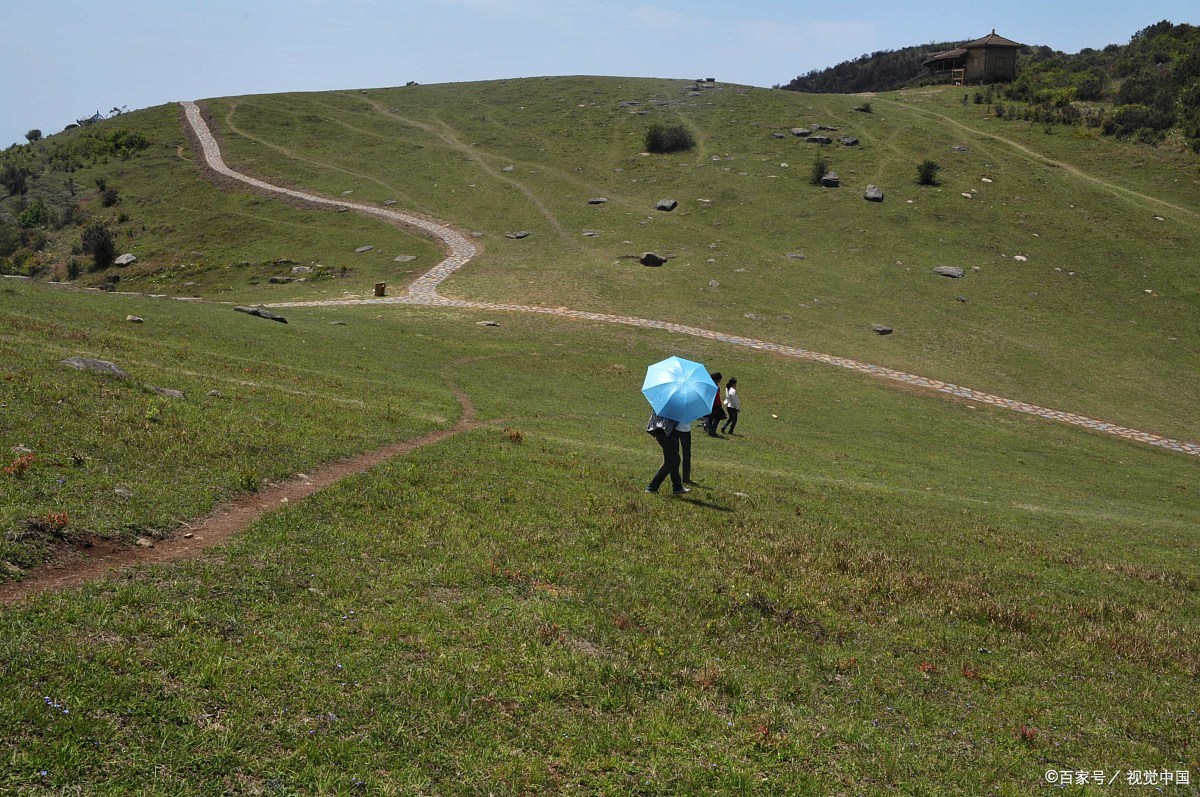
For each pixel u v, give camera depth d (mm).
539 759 8625
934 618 15172
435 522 15891
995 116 128125
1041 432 48625
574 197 100062
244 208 98312
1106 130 119938
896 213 93000
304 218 94812
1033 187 100688
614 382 48000
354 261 81938
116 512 12969
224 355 31891
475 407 33344
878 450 39656
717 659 11898
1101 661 14070
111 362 22859
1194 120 118312
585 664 10844
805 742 9875
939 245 85812
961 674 12727
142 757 7434
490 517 16875
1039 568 20266
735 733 9859
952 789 9305
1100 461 44125
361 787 7645
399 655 10305
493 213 96000
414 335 52250
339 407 25781
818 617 14320
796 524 20828
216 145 119938
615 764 8727
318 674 9422
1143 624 16297
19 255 91188
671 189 101625
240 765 7617
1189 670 14000
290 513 14820
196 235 91875
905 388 54656
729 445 34812
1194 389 59844
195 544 12930
